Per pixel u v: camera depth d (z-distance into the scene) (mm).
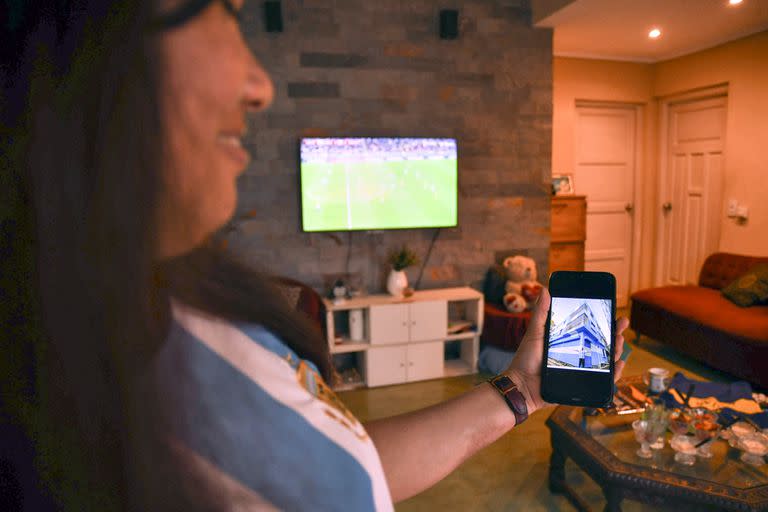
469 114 3988
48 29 229
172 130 214
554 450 2311
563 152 5219
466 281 4160
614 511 1878
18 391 249
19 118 234
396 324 3629
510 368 638
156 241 215
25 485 256
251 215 3672
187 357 224
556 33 4316
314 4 3602
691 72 5004
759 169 4453
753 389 3498
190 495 229
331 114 3709
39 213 225
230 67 223
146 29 206
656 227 5730
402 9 3756
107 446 229
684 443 1973
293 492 239
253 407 235
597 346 687
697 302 4059
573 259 4879
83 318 218
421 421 535
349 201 3717
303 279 3812
